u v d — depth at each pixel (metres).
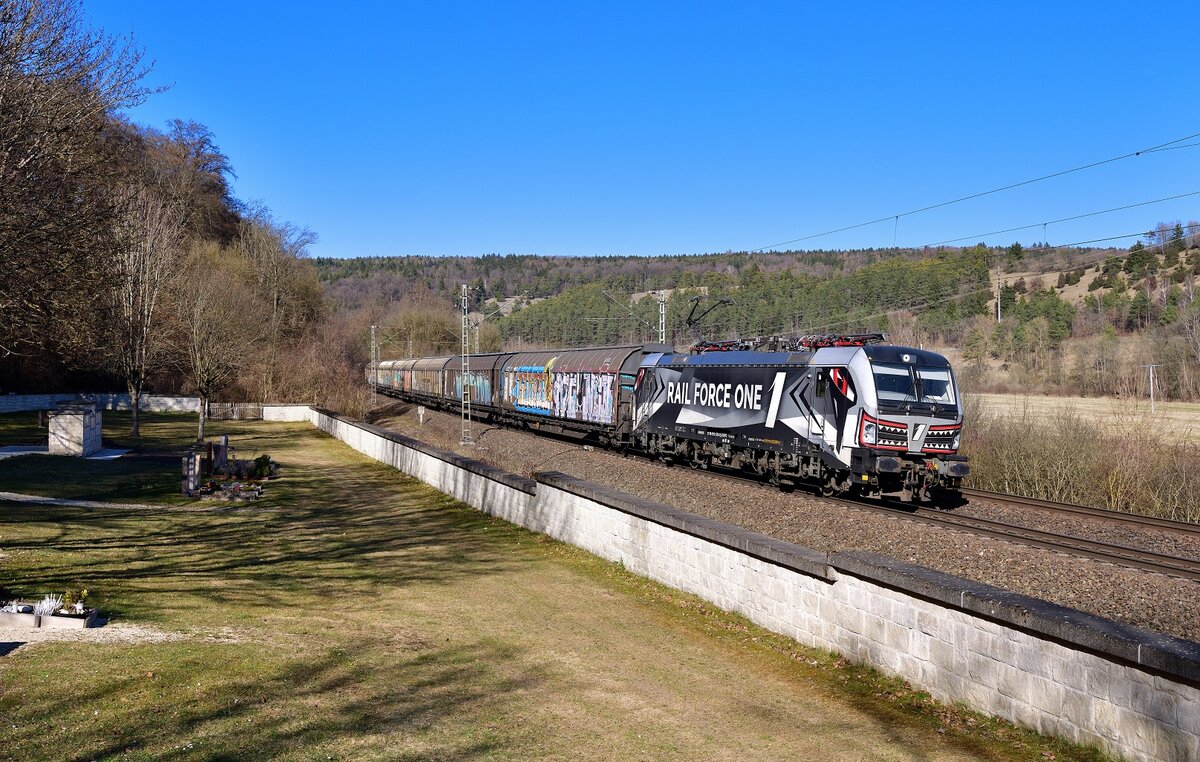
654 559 12.46
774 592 9.64
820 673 8.30
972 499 21.00
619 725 6.89
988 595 6.89
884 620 8.00
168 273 42.28
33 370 51.72
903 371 19.44
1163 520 17.34
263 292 68.06
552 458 30.06
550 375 37.56
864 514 16.55
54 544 14.07
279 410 55.38
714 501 19.41
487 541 16.33
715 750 6.42
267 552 14.82
